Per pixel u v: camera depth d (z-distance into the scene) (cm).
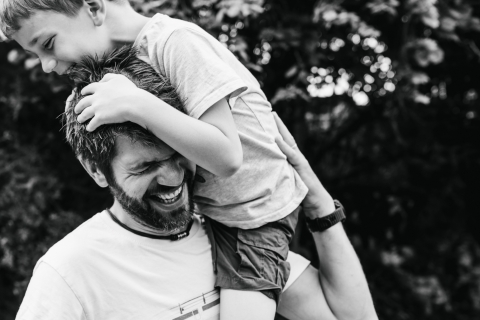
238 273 119
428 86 289
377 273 306
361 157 319
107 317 112
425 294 304
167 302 115
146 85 103
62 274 109
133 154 103
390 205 320
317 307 143
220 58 109
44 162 276
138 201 109
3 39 162
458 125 310
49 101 273
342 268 142
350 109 285
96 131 103
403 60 227
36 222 265
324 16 207
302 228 291
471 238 332
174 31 105
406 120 292
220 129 101
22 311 108
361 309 144
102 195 286
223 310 117
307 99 224
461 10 234
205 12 209
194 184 119
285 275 126
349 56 240
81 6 108
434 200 321
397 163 314
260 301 118
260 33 218
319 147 301
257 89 119
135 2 194
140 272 115
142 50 111
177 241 121
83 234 115
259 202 119
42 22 106
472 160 315
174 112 98
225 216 121
